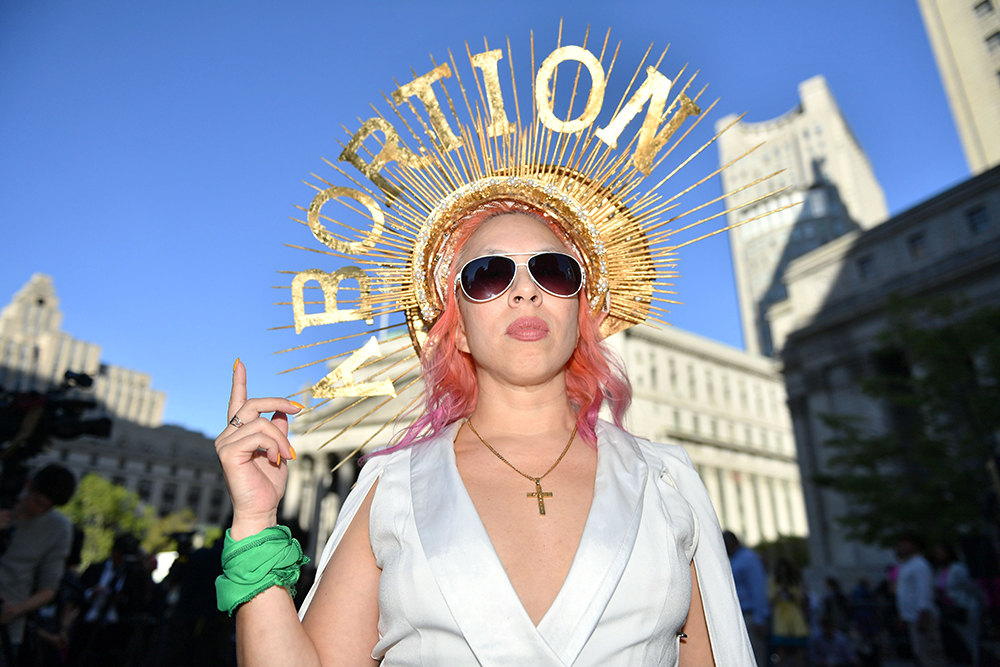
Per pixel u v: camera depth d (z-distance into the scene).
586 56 1.59
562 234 1.50
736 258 97.31
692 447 46.69
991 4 35.62
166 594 6.02
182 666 4.35
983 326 17.41
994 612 4.93
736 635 1.13
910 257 30.50
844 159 88.38
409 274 1.56
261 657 0.95
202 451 86.88
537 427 1.32
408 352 1.64
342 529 1.19
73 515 53.81
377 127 1.55
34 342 106.75
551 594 0.97
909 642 10.16
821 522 31.92
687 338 50.78
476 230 1.47
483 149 1.60
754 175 94.12
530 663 0.89
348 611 1.10
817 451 32.72
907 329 18.81
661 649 0.99
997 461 4.93
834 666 8.75
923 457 17.66
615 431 1.30
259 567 0.98
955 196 28.81
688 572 1.09
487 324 1.29
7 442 3.78
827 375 33.06
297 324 1.45
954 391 17.34
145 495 80.00
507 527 1.05
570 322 1.31
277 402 1.10
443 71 1.61
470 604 0.94
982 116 35.53
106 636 5.04
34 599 3.35
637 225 1.59
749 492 49.69
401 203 1.57
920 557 6.26
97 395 110.69
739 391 53.84
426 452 1.20
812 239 87.69
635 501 1.07
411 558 1.02
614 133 1.56
